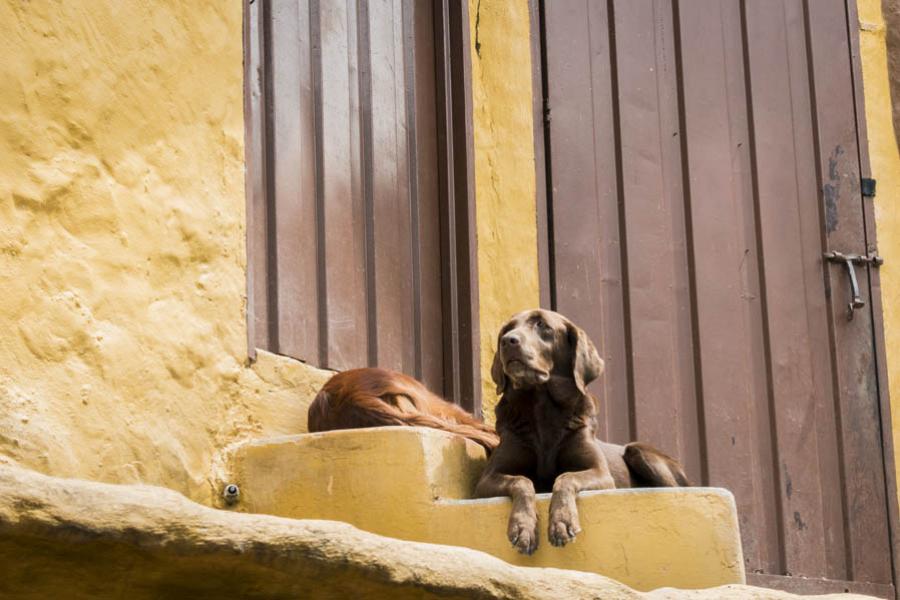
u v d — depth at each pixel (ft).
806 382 42.91
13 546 21.62
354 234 35.14
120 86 29.14
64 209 27.63
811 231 44.27
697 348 41.24
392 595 23.50
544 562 27.32
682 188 42.27
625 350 40.09
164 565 22.52
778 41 45.14
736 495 40.81
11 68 27.12
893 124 47.26
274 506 29.68
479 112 38.93
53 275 27.17
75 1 28.53
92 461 27.17
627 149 41.45
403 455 28.91
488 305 38.01
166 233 29.58
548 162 40.14
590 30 41.68
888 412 44.29
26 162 27.09
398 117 37.29
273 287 32.50
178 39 30.60
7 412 25.79
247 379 30.94
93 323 27.73
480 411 37.01
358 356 34.58
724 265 42.34
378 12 37.24
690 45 43.34
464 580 23.56
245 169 31.91
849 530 42.63
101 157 28.53
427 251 37.45
